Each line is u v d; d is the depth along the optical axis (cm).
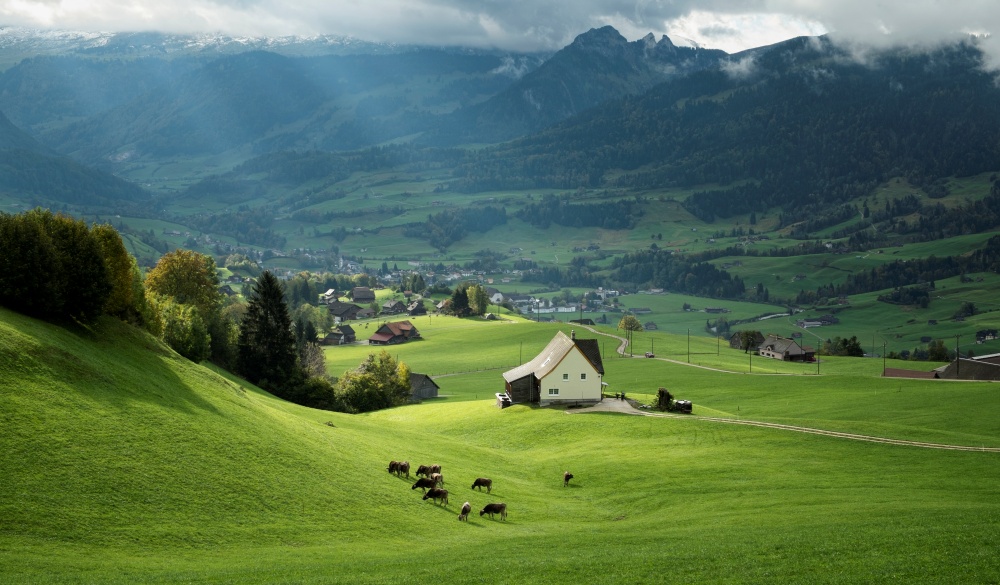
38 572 3419
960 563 3622
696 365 17988
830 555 3903
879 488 6128
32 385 4906
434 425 10581
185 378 6500
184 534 4203
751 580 3544
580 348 10869
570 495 6625
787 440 8138
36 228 6072
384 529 4903
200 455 5084
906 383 13275
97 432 4794
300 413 8438
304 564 3969
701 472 6975
